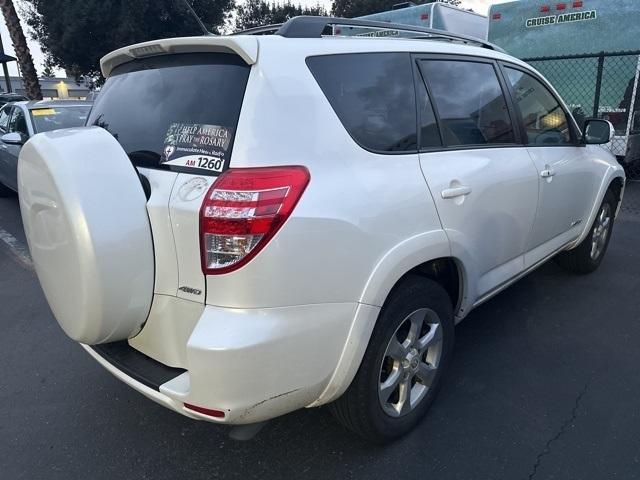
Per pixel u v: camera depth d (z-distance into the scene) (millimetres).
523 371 3230
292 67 2133
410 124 2588
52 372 3410
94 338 2148
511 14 9188
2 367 3484
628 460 2486
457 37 3326
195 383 1939
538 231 3598
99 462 2604
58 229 2055
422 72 2738
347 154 2221
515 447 2592
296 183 1976
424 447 2609
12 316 4254
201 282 1972
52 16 23766
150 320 2191
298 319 2004
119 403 3066
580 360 3342
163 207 2035
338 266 2084
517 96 3439
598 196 4324
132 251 2035
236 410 1952
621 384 3078
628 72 8219
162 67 2426
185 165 2102
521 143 3402
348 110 2297
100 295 2006
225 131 2025
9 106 8141
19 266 5461
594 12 8289
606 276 4695
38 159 2121
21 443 2748
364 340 2215
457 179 2695
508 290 4406
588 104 8688
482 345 3541
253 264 1892
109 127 2572
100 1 22328
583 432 2682
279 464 2541
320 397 2215
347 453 2596
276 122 2016
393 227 2293
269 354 1936
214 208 1902
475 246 2863
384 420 2504
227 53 2168
